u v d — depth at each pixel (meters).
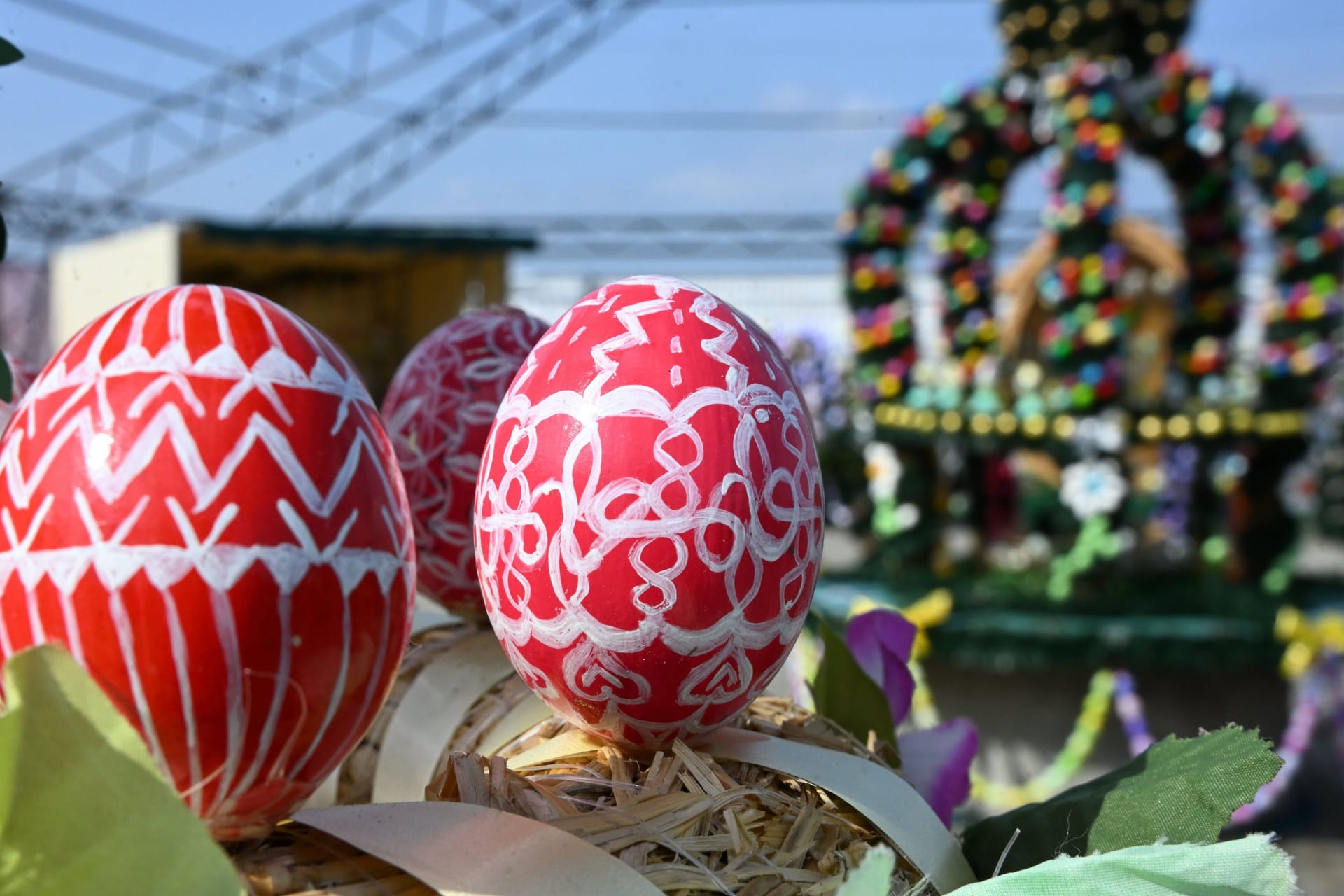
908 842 0.22
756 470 0.22
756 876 0.20
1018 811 0.23
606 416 0.21
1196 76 1.34
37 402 0.19
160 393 0.19
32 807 0.17
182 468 0.18
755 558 0.21
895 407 1.38
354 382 0.20
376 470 0.20
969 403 1.36
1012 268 2.05
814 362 1.56
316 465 0.19
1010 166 1.44
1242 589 1.23
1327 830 0.99
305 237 1.31
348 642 0.19
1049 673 1.18
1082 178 1.25
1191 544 1.37
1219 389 1.39
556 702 0.22
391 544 0.20
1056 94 1.30
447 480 0.28
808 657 0.63
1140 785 0.22
